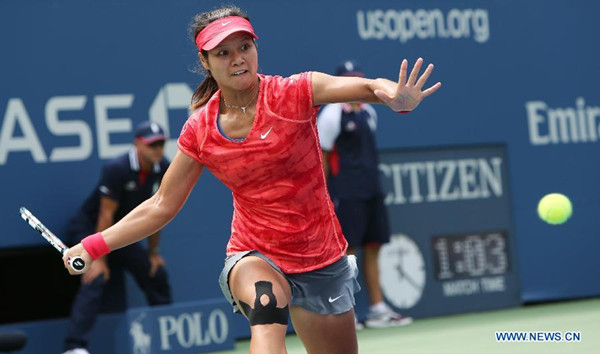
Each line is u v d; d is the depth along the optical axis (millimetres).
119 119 28500
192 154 14008
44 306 31938
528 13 34375
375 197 30375
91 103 28172
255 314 13234
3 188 27000
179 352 27250
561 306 33406
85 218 26609
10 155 27141
